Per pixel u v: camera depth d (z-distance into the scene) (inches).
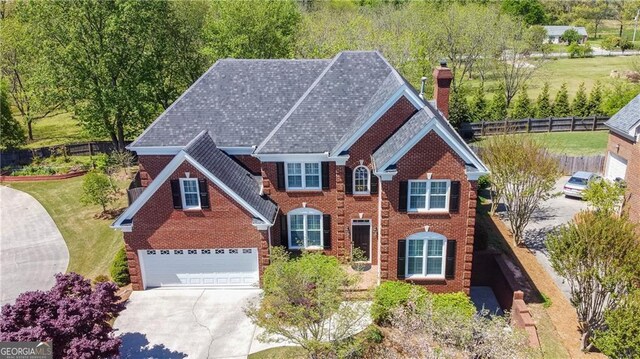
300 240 1117.7
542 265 1120.8
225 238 1023.0
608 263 776.9
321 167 1047.6
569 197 1521.9
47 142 2287.2
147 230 1015.0
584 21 4847.4
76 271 1174.3
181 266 1049.5
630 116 1382.9
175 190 986.7
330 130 1051.9
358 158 1015.6
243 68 1200.8
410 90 1013.2
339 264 1017.5
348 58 1130.7
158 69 1921.8
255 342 898.1
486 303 1042.7
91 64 1710.1
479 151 1524.4
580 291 824.3
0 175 1815.9
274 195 1073.5
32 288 1108.5
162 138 1115.3
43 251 1274.6
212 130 1120.8
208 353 873.5
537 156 1175.0
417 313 825.5
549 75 3208.7
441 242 965.8
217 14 2377.0
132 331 931.3
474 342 743.1
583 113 2230.6
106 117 1801.2
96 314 745.6
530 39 2657.5
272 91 1167.0
